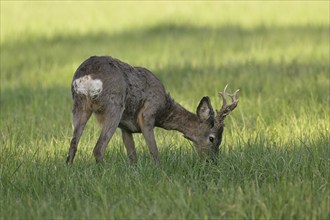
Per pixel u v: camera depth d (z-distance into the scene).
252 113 18.34
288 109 18.38
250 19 37.75
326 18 37.34
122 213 10.61
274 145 14.23
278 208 10.64
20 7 45.19
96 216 10.54
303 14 39.16
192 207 10.78
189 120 14.76
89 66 13.41
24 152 14.47
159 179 12.32
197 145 14.78
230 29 34.69
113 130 13.44
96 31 34.94
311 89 20.39
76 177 12.38
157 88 14.38
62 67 25.95
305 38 30.91
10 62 27.03
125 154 14.53
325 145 14.36
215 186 11.88
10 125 17.23
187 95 20.77
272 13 40.00
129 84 13.82
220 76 23.23
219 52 28.41
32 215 10.65
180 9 42.97
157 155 14.04
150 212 10.55
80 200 11.29
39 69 25.70
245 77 22.97
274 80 22.39
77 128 13.31
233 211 10.53
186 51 28.77
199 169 13.07
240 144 14.65
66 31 34.78
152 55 27.95
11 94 21.89
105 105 13.41
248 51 28.39
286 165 12.62
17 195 11.94
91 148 14.84
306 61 25.50
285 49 28.31
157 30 35.28
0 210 11.03
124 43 31.16
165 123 14.76
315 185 11.75
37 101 20.19
